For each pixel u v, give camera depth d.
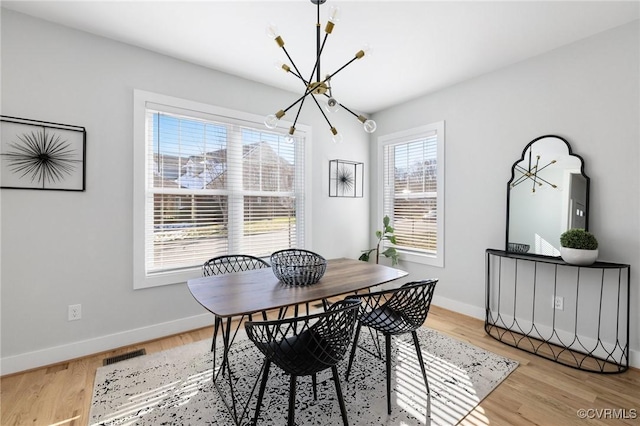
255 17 2.14
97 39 2.36
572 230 2.29
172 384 1.96
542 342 2.60
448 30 2.28
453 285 3.34
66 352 2.25
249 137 3.21
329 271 2.30
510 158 2.84
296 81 3.22
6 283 2.06
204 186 2.93
